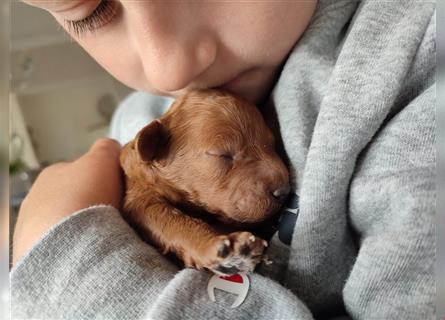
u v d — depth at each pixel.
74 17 0.23
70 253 0.22
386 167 0.21
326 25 0.25
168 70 0.22
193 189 0.25
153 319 0.20
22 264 0.22
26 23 0.72
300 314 0.20
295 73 0.25
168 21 0.22
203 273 0.22
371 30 0.23
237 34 0.23
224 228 0.25
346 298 0.21
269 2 0.23
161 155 0.25
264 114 0.27
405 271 0.20
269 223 0.25
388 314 0.20
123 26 0.24
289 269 0.23
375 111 0.22
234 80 0.25
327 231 0.22
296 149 0.23
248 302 0.21
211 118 0.24
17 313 0.21
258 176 0.23
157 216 0.25
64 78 0.86
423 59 0.22
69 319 0.21
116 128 0.42
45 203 0.26
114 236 0.23
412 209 0.20
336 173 0.22
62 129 0.89
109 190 0.27
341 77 0.22
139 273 0.22
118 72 0.26
